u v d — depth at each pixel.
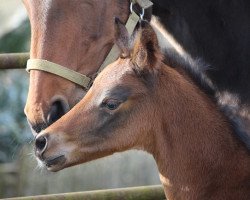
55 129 5.30
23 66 6.42
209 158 5.43
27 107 5.44
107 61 5.94
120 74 5.39
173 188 5.48
